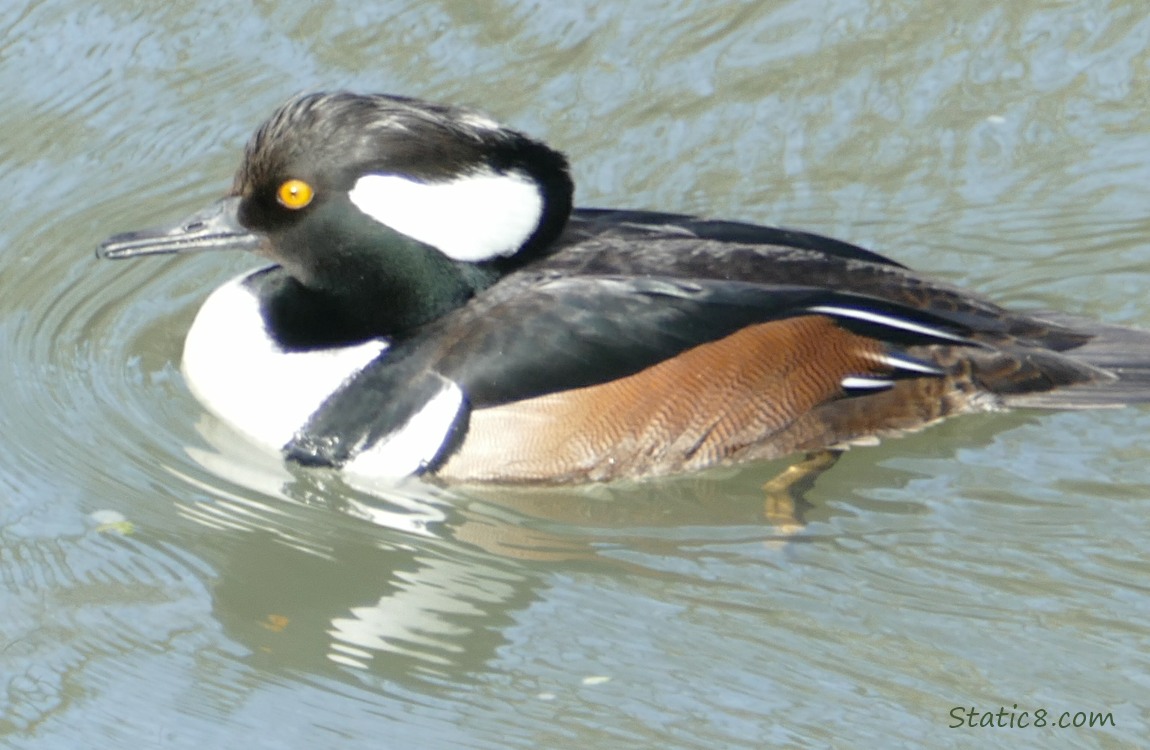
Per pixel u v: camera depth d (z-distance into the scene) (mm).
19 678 10570
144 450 12531
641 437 11672
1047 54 16562
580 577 11188
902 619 10617
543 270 11875
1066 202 14930
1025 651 10297
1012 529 11383
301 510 12031
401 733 10031
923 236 14625
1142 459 11945
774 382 11750
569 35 16906
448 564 11406
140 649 10789
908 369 11891
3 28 16859
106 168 15594
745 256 11992
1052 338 12297
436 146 11445
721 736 9836
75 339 13867
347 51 16766
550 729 9984
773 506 11750
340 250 11891
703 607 10844
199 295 14469
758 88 16391
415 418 11750
